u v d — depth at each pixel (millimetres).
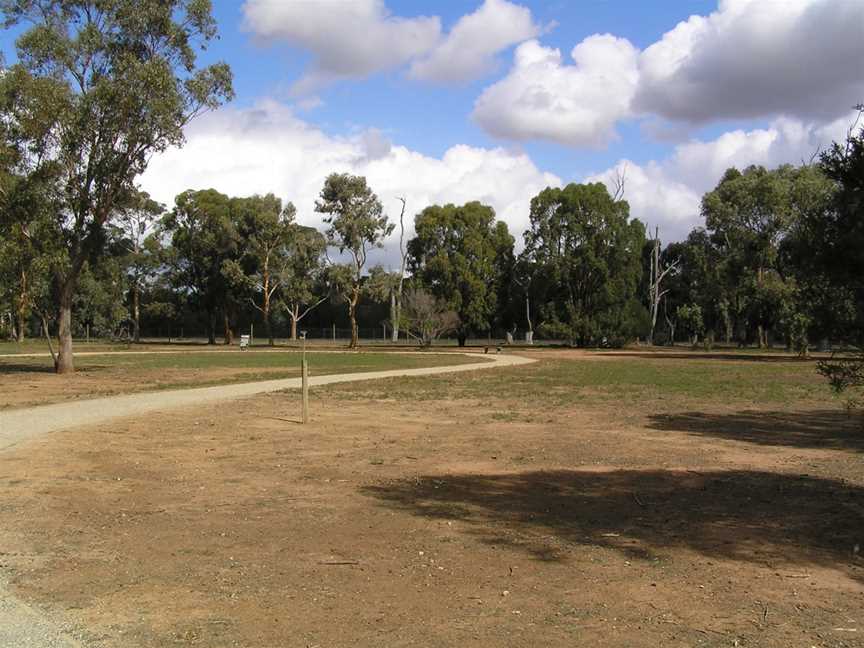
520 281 80875
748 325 71875
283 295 76938
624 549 6613
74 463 10898
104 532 7180
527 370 33844
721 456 11586
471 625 4859
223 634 4707
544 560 6289
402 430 14484
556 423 15594
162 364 38281
